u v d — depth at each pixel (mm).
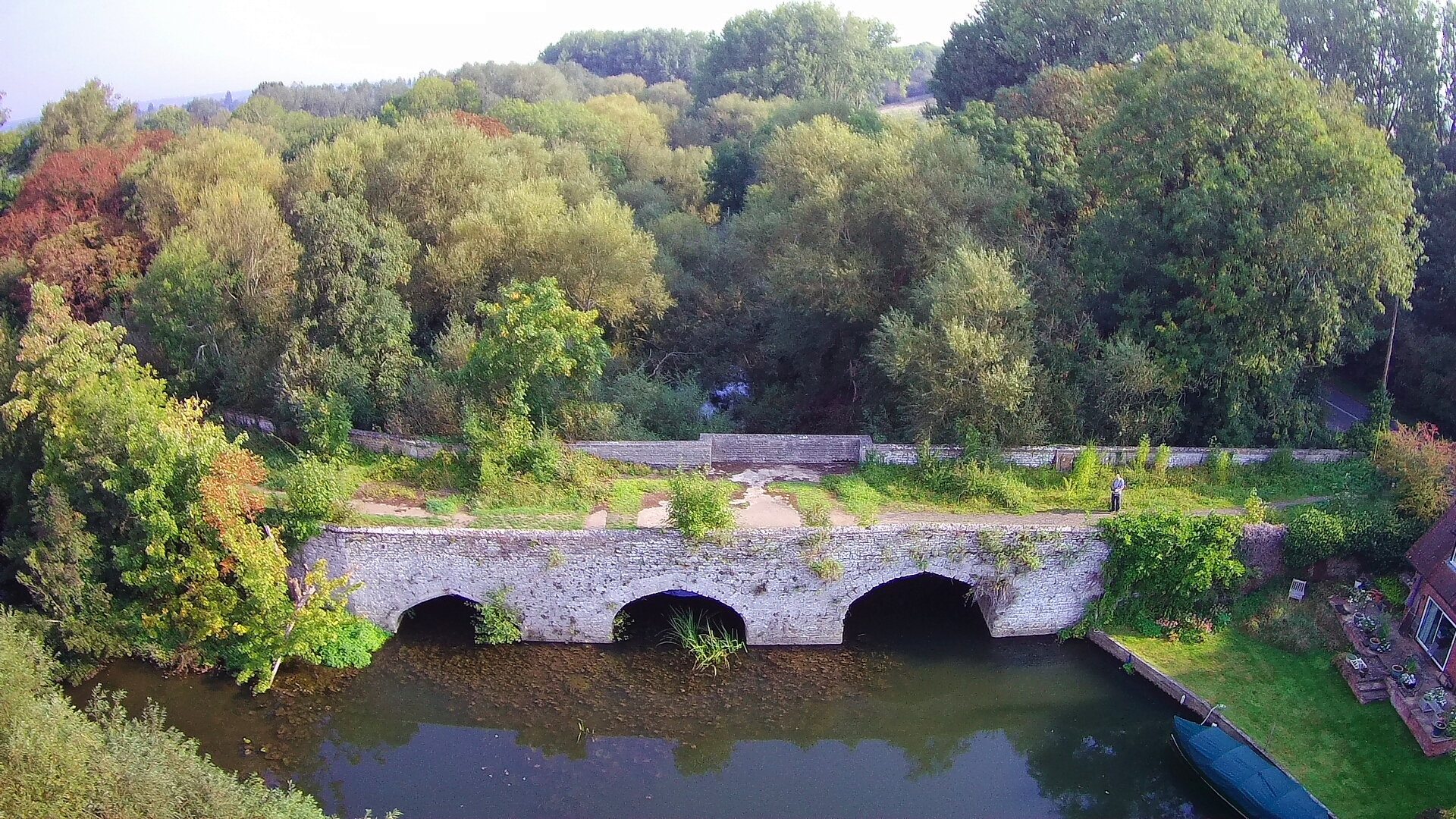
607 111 75688
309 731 26703
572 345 34656
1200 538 29438
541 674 29062
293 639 27906
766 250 43438
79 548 28312
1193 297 34938
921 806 24703
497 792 24719
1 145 61938
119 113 60688
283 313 37469
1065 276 37281
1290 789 23062
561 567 29531
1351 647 28094
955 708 28156
